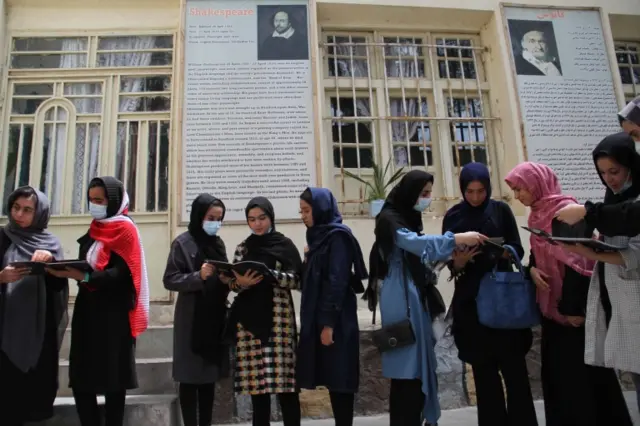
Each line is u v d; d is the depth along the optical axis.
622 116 2.05
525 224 4.26
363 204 4.48
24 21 4.60
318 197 2.56
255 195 4.09
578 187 4.40
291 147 4.20
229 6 4.48
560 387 2.27
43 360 2.48
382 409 3.45
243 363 2.48
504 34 4.72
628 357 1.87
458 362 3.57
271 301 2.54
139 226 4.21
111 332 2.46
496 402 2.30
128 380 2.46
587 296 2.14
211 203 2.79
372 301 2.52
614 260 1.86
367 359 3.52
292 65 4.38
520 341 2.34
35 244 2.58
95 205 2.60
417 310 2.29
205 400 2.70
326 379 2.33
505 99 4.62
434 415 2.21
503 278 2.29
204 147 4.16
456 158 4.70
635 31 5.13
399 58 4.89
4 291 2.41
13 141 4.35
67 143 4.36
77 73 4.50
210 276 2.65
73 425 2.85
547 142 4.47
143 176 4.33
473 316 2.37
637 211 1.75
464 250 2.31
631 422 2.30
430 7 4.77
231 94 4.28
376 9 4.76
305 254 2.57
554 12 4.82
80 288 2.57
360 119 4.62
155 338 3.63
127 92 4.50
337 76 4.75
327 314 2.31
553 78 4.64
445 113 4.84
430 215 4.54
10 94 4.43
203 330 2.59
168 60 4.59
